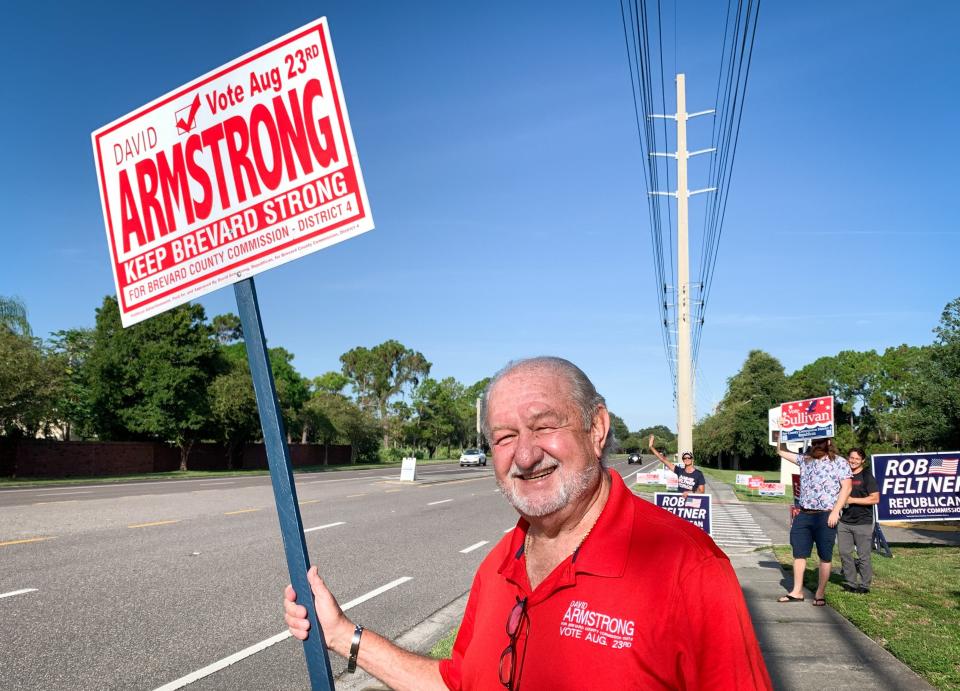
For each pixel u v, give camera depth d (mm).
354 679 5887
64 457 36781
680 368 17984
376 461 77062
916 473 15023
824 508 8172
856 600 8266
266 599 8375
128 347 44219
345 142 2010
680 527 1686
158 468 45125
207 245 2186
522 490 1823
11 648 6230
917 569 10828
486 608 1915
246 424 48000
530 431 1824
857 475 9047
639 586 1578
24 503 18609
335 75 2033
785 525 19609
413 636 7160
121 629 6977
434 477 41469
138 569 9844
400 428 96375
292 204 2076
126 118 2342
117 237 2359
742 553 13242
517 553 1939
